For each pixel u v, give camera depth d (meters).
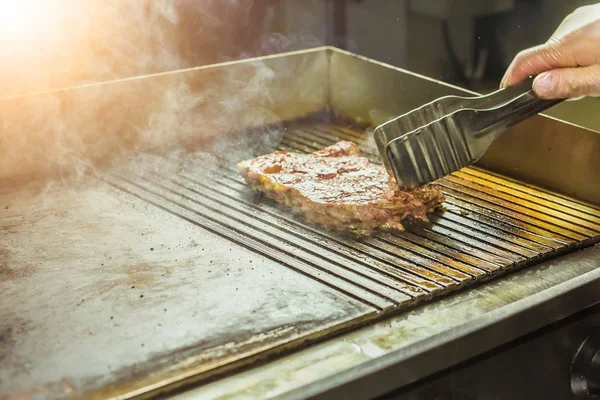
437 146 1.01
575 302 0.92
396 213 1.06
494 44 1.44
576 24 1.08
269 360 0.85
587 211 1.09
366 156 1.25
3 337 0.87
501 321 0.88
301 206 1.08
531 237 1.03
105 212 1.09
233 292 0.93
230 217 1.09
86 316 0.90
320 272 0.97
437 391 0.88
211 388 0.82
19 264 0.98
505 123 1.01
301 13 1.46
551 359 0.94
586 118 1.34
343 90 1.36
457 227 1.06
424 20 1.50
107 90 1.22
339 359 0.84
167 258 0.99
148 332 0.87
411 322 0.89
